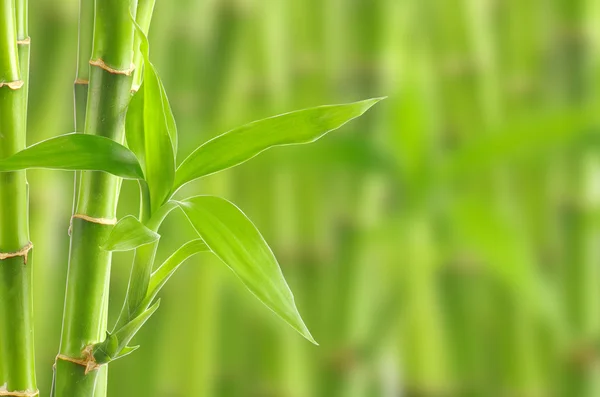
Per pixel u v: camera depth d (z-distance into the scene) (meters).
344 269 1.21
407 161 1.02
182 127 1.18
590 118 1.00
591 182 1.23
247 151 0.75
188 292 1.19
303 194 1.22
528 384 1.23
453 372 1.22
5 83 0.76
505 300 1.22
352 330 1.21
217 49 1.19
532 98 1.23
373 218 1.23
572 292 1.23
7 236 0.76
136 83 0.78
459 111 1.20
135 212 1.12
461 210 1.02
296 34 1.21
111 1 0.75
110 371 1.24
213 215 0.74
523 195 1.22
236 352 1.23
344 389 1.21
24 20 0.77
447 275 1.21
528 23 1.23
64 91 1.18
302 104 1.21
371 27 1.20
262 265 0.73
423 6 1.20
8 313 0.76
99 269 0.76
